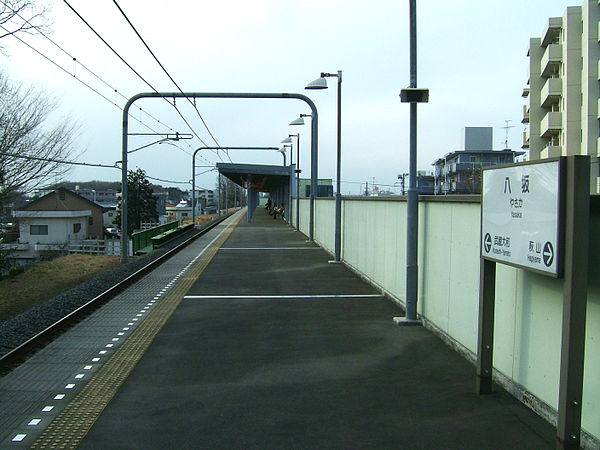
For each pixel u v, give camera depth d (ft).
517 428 14.80
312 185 82.28
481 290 17.08
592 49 114.83
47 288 64.44
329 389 18.16
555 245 12.39
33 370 20.65
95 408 16.63
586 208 11.97
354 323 28.07
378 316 29.73
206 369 20.51
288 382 18.92
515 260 14.38
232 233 111.34
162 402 17.11
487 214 16.25
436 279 25.43
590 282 13.17
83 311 31.37
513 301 17.37
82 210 204.74
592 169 17.30
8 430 15.02
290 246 78.13
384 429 14.93
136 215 254.68
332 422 15.43
